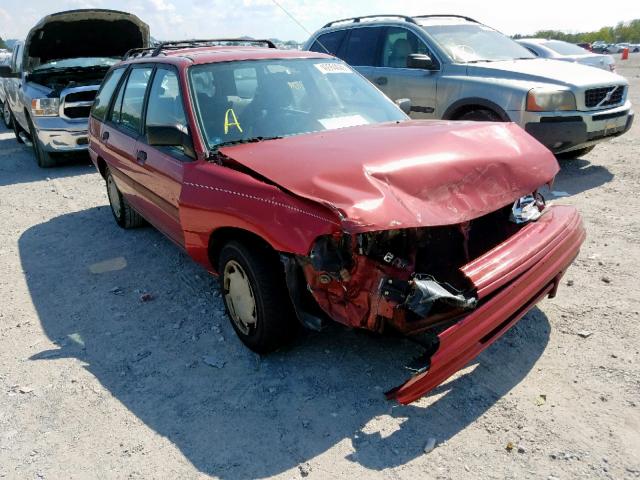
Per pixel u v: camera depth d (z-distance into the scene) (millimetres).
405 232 3039
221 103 4039
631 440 2654
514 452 2641
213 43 5504
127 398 3268
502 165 3248
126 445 2885
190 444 2861
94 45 10102
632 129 10523
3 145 12695
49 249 5863
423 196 2873
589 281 4273
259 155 3359
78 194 8078
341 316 2861
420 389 2672
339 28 9109
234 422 3000
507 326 2971
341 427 2895
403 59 8086
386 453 2695
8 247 6000
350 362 3439
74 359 3713
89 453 2846
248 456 2750
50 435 2996
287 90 4293
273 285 3254
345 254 2873
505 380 3166
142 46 10344
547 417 2852
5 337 4059
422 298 2646
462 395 3064
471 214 2932
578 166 7875
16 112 11508
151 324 4113
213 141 3811
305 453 2738
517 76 6953
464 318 2705
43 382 3465
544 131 6598
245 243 3336
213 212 3367
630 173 7277
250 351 3643
